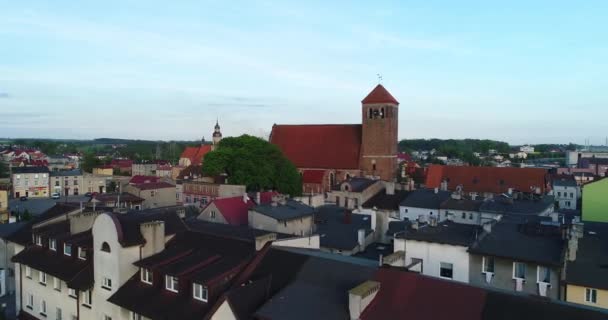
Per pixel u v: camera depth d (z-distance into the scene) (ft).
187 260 119.75
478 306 85.56
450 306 86.94
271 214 205.67
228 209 236.22
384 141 423.23
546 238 133.28
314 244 139.74
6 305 183.01
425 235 143.64
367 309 89.86
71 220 151.64
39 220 177.47
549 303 82.38
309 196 329.72
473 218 275.59
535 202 272.10
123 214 152.15
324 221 232.94
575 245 125.39
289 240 127.24
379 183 348.18
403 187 366.43
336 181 437.17
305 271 105.50
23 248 170.71
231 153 375.25
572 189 491.72
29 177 542.16
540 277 122.21
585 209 271.28
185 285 111.34
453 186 399.85
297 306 92.12
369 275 99.45
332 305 92.07
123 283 123.65
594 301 116.06
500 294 86.74
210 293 105.60
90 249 134.92
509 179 386.73
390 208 316.40
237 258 117.29
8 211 383.04
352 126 451.12
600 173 643.45
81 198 529.04
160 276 118.21
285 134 479.00
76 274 135.23
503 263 126.62
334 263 105.91
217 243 127.34
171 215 149.38
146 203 412.57
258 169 369.50
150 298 115.55
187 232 137.49
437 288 91.35
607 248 132.87
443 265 136.05
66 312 141.79
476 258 130.82
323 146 454.40
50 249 154.51
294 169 393.91
